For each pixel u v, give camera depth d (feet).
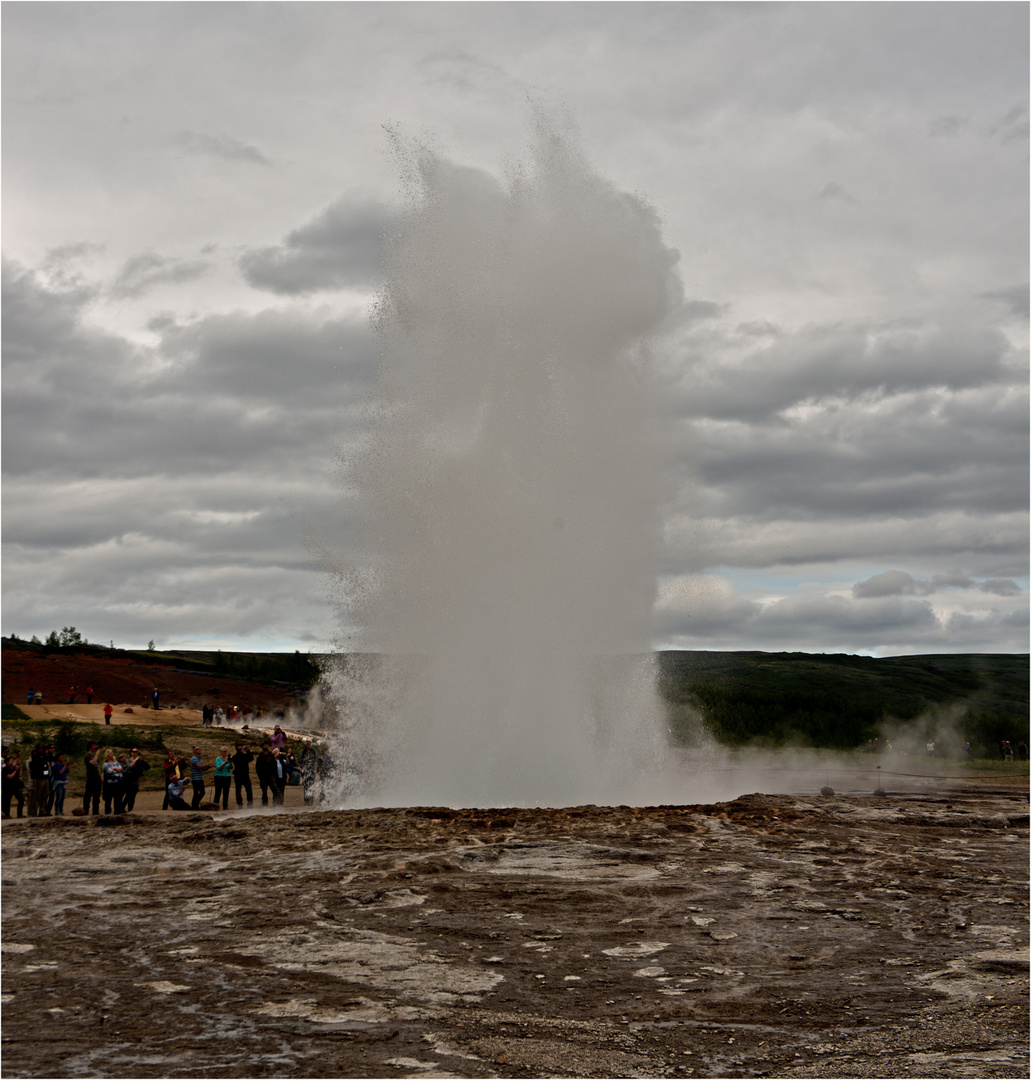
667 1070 24.25
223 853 56.34
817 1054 25.31
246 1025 27.68
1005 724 202.39
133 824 68.28
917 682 453.58
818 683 428.15
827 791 85.61
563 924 39.58
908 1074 23.89
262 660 357.41
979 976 32.53
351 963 34.14
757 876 48.39
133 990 31.24
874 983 31.83
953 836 61.36
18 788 85.25
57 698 266.77
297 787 112.68
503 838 56.80
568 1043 26.13
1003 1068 24.20
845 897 44.24
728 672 439.63
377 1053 25.35
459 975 32.60
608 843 55.52
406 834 58.65
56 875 51.80
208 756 134.10
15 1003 29.99
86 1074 23.95
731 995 30.53
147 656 343.67
